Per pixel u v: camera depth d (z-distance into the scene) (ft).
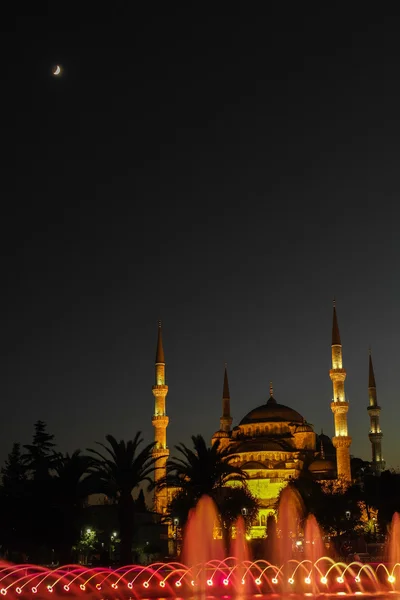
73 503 283.38
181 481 289.74
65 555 285.02
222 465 286.66
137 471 255.70
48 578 215.31
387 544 369.50
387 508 426.51
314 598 174.70
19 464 354.33
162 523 443.73
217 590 202.80
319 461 570.46
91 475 254.06
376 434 621.31
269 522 417.90
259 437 602.85
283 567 276.82
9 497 285.43
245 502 436.76
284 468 554.87
